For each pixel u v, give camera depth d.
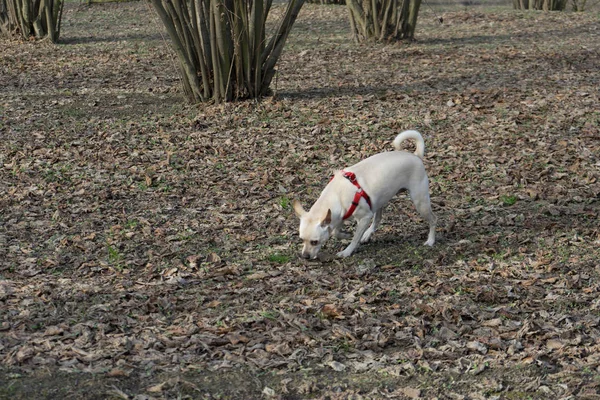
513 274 6.24
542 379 4.70
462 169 9.05
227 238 7.21
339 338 5.23
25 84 13.63
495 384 4.65
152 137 10.46
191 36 11.84
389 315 5.57
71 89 13.25
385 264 6.58
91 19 21.45
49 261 6.57
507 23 20.03
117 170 9.17
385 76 13.88
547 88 12.59
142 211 7.92
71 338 5.18
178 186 8.63
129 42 17.53
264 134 10.52
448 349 5.07
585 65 14.46
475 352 5.03
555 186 8.38
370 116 11.23
